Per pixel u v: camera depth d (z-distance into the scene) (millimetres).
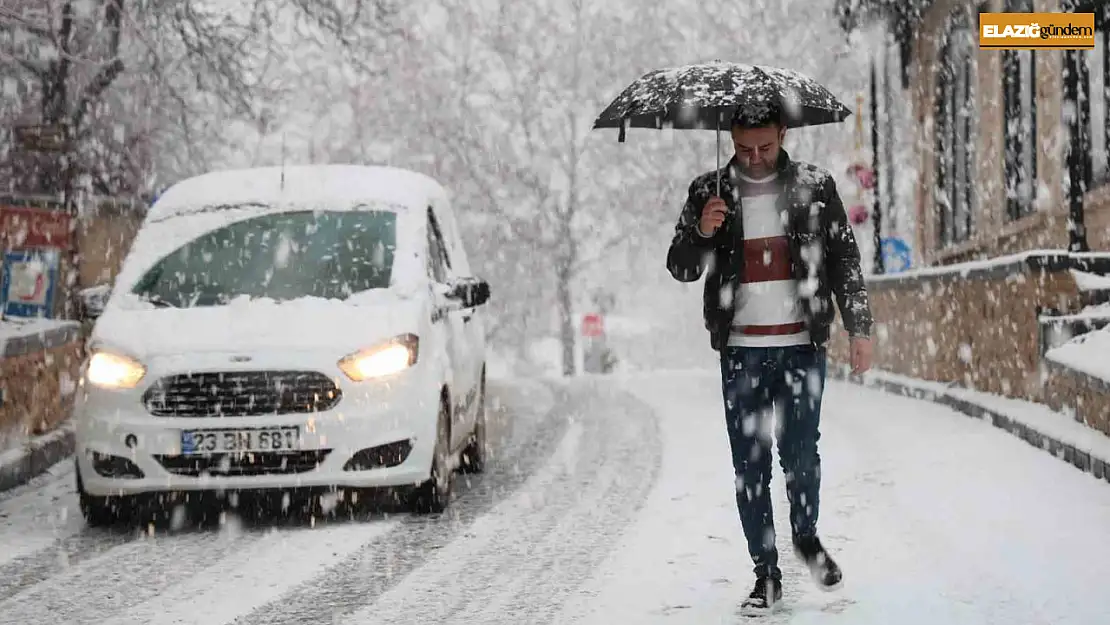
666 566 17797
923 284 41938
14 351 29125
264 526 22234
